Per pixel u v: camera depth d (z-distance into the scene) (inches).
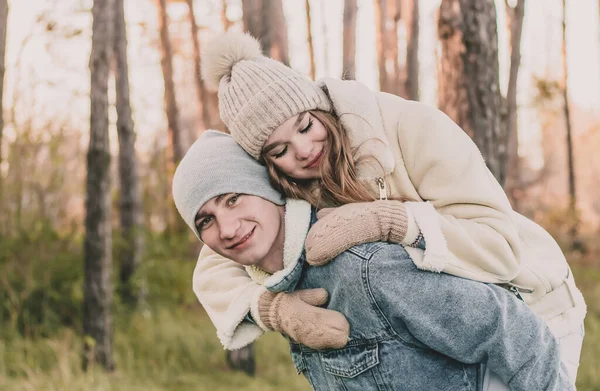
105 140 251.9
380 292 60.7
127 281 362.6
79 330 295.6
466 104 167.5
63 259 320.8
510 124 417.7
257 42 72.0
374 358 63.2
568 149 628.1
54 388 219.9
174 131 514.6
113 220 437.1
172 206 447.2
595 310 360.8
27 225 324.8
